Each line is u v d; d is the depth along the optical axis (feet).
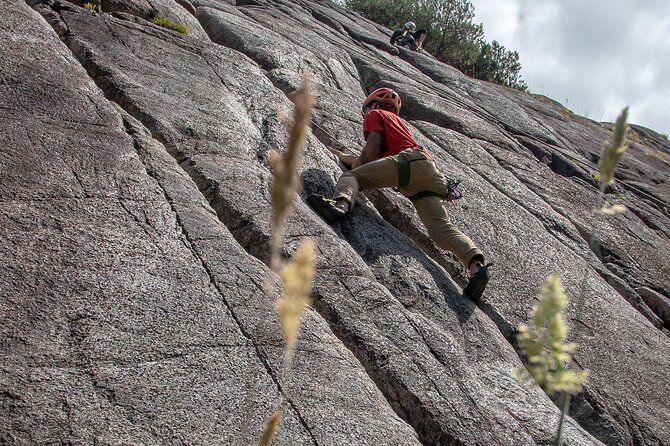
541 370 2.32
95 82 16.97
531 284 18.83
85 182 12.41
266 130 18.76
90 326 9.42
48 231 10.86
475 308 16.01
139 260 11.12
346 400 10.24
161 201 12.93
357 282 13.71
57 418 7.87
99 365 8.86
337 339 11.91
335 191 16.87
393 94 19.89
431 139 26.61
